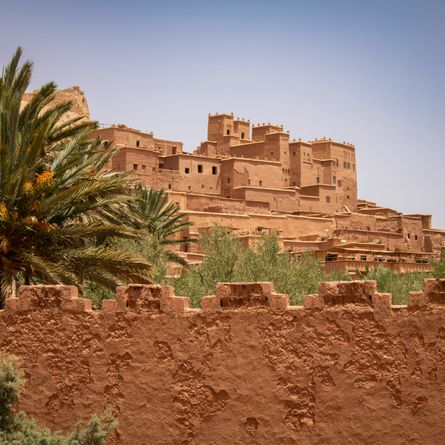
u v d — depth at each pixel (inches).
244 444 438.0
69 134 957.2
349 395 416.2
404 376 406.0
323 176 3846.0
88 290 960.9
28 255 744.3
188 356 455.8
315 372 425.1
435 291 404.5
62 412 483.2
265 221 2962.6
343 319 421.4
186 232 2504.9
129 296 476.1
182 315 459.8
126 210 1153.4
